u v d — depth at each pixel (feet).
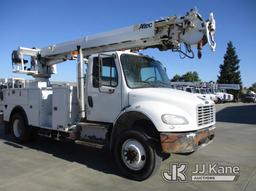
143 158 18.63
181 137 17.72
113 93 20.85
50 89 27.17
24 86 32.63
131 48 24.12
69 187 17.53
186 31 21.17
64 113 24.14
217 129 43.65
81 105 22.62
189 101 18.75
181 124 17.89
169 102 18.80
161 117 17.87
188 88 99.55
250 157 25.54
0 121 33.06
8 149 27.17
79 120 23.21
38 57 31.76
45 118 26.94
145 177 18.58
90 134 22.15
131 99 19.94
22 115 29.25
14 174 19.76
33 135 29.68
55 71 32.76
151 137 18.62
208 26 20.67
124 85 20.27
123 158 19.47
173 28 21.72
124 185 18.07
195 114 18.60
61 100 24.44
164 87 22.48
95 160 23.44
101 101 21.58
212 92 135.54
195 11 20.72
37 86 29.73
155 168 18.43
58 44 29.68
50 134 26.50
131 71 20.92
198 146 18.97
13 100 30.63
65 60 30.27
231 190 17.58
